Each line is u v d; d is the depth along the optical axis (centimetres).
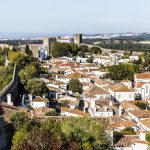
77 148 6531
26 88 15575
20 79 15975
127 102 16150
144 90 19912
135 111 13650
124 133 9869
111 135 8650
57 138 6500
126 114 14112
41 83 15812
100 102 15775
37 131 6688
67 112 13000
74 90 19388
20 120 7938
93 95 17662
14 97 14088
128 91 19038
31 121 7850
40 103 14512
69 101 16000
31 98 14775
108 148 7688
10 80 15175
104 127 8519
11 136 7644
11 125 7850
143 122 12069
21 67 19612
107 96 18225
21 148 6450
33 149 6394
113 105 15625
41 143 6425
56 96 17200
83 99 17425
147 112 13575
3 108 10556
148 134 9038
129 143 8762
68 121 7588
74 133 6956
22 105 13688
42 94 15662
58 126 7231
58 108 14762
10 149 7150
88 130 7294
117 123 11338
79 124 7506
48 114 12131
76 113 12925
